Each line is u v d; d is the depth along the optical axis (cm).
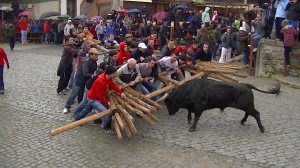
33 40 2872
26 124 953
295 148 827
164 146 823
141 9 2755
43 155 772
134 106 859
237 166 734
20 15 2933
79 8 3253
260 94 1298
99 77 855
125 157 765
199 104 903
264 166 739
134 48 1230
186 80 1051
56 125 949
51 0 3164
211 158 766
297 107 1144
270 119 1023
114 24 2369
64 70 1212
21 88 1309
